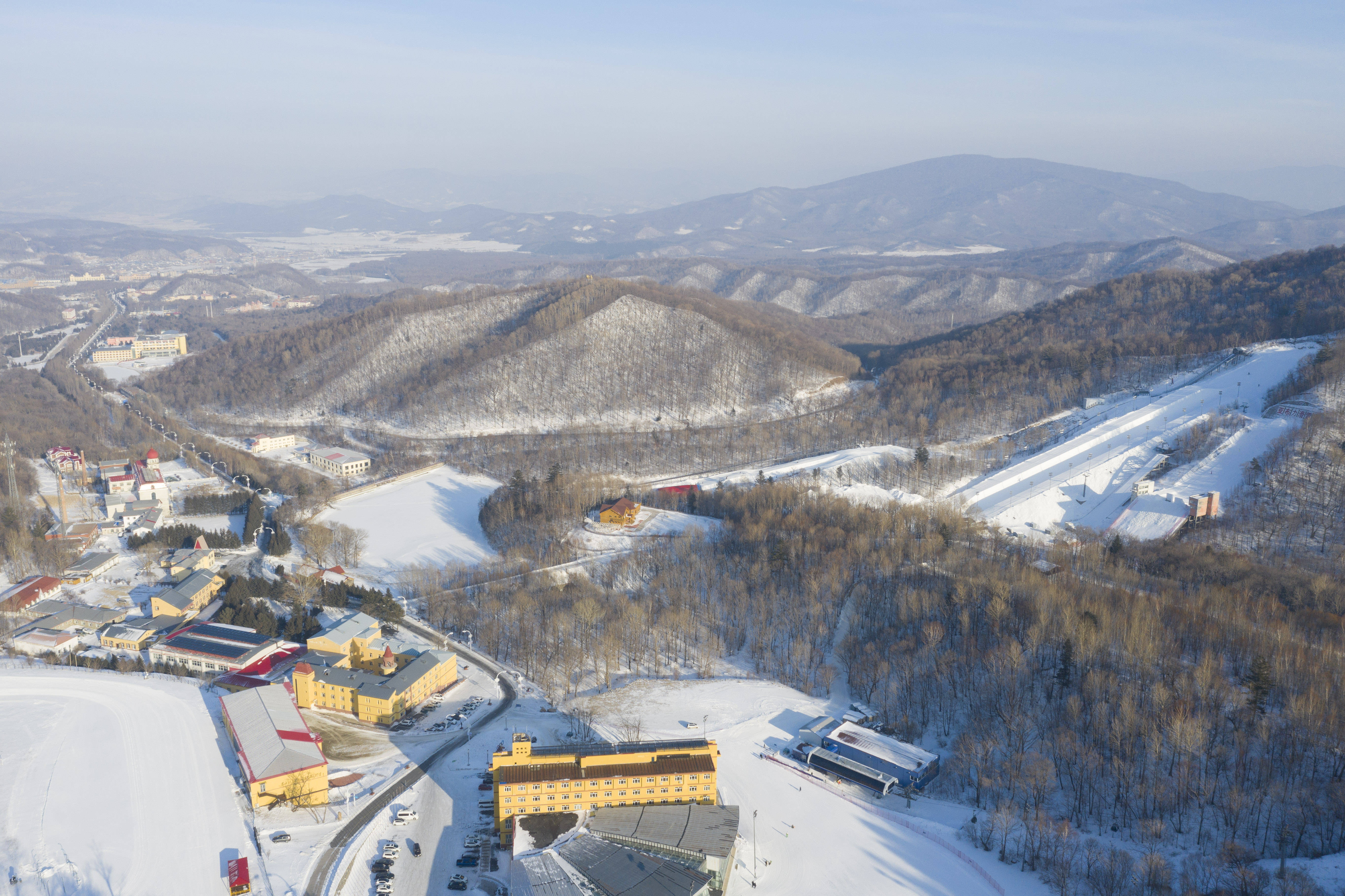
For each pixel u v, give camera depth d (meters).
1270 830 190.50
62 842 195.38
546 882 172.62
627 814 198.00
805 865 191.62
